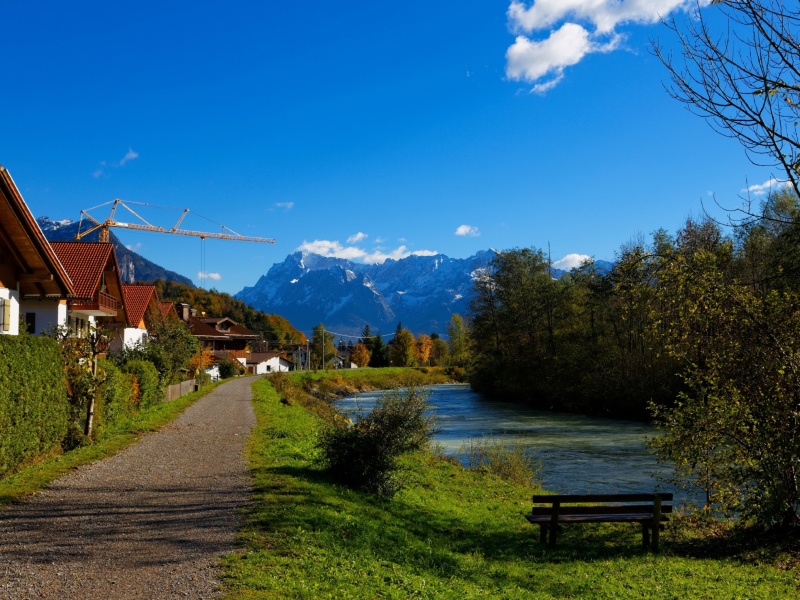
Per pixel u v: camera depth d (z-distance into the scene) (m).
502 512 16.28
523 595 9.63
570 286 63.78
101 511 11.14
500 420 46.31
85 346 19.33
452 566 10.66
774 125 10.03
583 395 52.50
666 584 10.63
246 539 9.60
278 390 53.62
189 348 49.25
